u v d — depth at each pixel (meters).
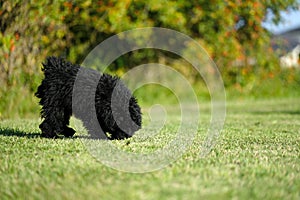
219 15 37.31
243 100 45.50
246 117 31.12
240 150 16.50
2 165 13.75
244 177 12.37
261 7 39.66
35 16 27.94
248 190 11.12
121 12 32.91
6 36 26.17
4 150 15.91
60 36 29.78
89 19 32.69
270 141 19.00
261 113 34.62
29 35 27.59
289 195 10.90
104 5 33.00
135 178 12.16
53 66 18.00
